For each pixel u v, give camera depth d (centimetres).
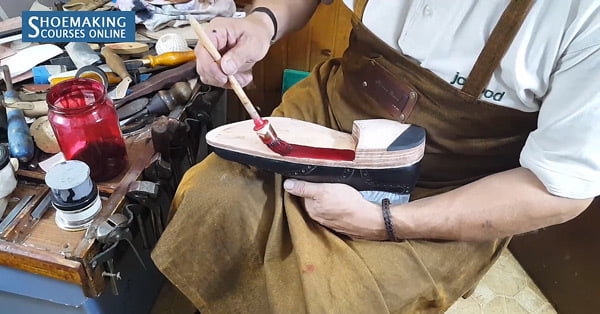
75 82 77
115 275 75
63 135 74
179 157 88
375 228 70
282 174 72
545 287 124
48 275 71
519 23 59
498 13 61
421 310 75
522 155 64
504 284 126
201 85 97
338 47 135
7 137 83
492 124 69
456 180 79
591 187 59
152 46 103
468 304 121
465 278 76
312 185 71
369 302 65
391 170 69
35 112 85
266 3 89
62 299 76
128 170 81
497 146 71
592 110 55
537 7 58
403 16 71
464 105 68
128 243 78
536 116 67
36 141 81
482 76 64
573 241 114
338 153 71
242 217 73
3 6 107
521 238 129
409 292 69
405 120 74
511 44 61
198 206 73
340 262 67
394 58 72
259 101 150
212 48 66
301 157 70
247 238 73
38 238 71
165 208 86
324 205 69
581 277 113
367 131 70
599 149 56
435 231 69
